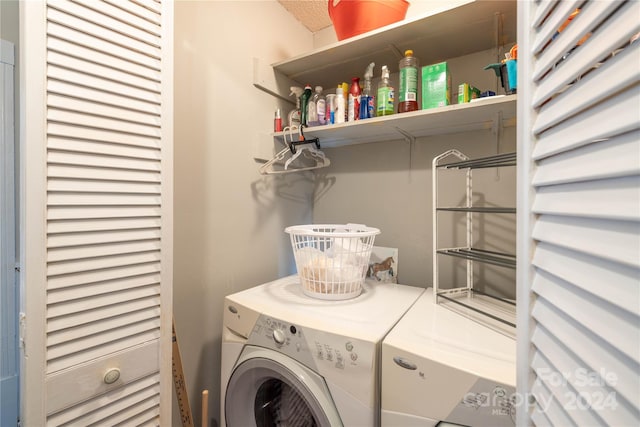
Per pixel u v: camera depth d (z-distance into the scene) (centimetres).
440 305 115
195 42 129
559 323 39
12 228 131
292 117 160
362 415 84
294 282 145
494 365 72
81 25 71
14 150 130
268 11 164
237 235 148
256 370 109
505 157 94
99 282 76
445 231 146
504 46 132
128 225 80
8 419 131
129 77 80
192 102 128
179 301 124
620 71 30
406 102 123
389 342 83
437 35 125
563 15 38
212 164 136
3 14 126
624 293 29
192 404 128
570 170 37
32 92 64
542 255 43
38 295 66
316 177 194
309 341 94
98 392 76
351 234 112
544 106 44
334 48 138
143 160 83
